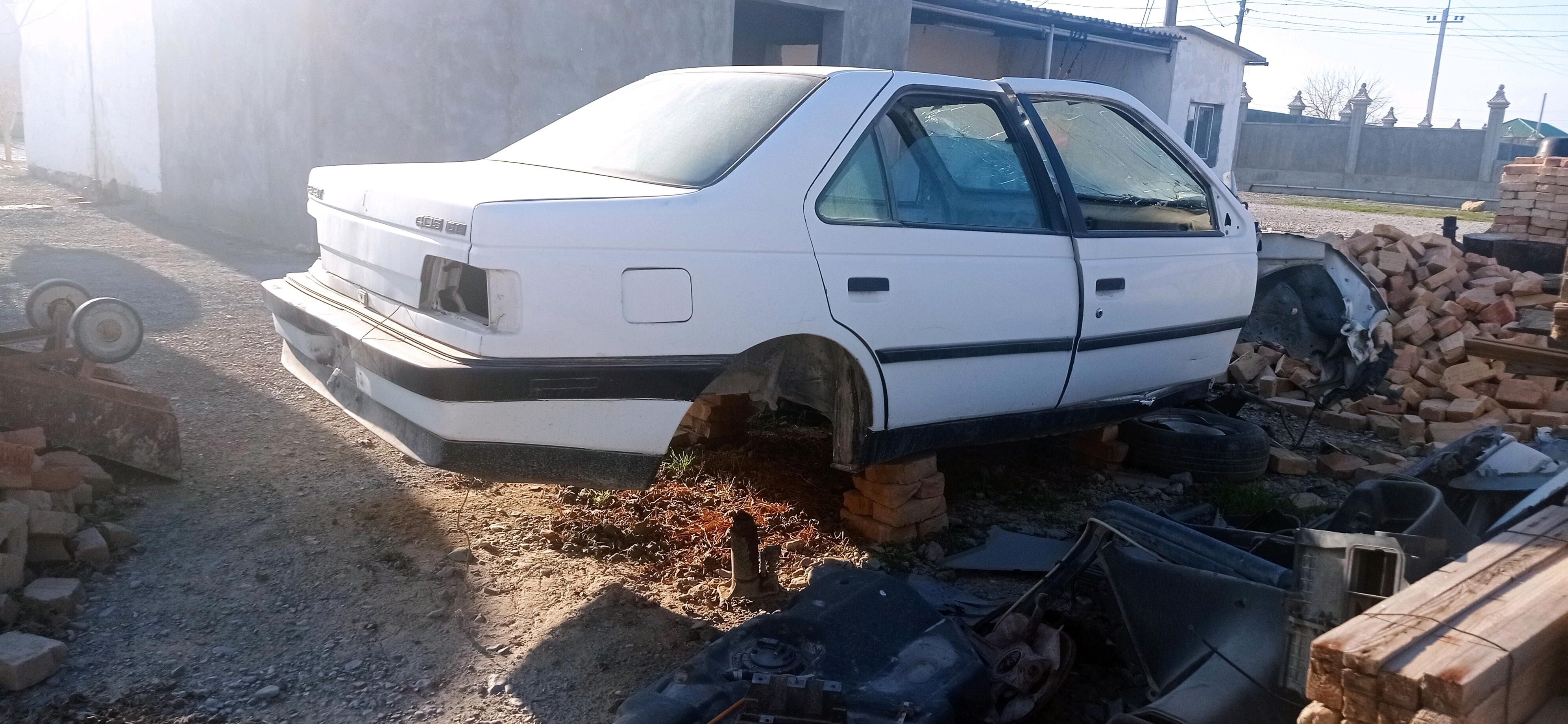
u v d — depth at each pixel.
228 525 4.03
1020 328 4.22
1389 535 2.62
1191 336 5.05
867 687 2.84
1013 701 3.08
